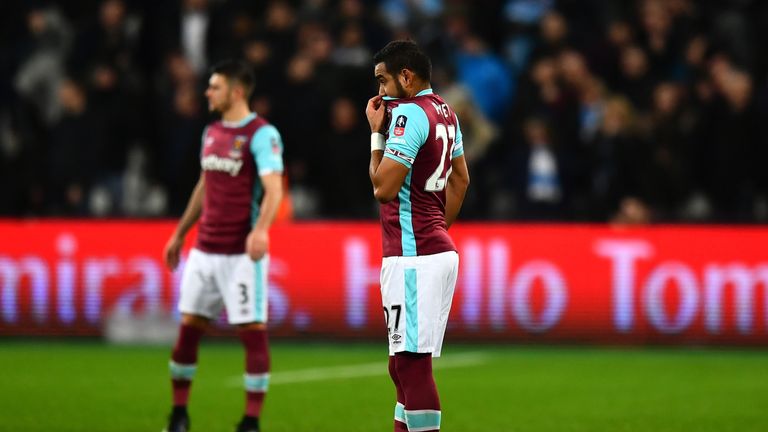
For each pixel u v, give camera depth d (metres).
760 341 43.81
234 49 52.22
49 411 30.56
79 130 52.12
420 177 20.53
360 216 49.31
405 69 20.72
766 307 43.78
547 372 38.19
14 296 45.59
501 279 44.62
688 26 54.50
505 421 29.58
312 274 44.88
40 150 52.97
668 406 31.81
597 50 53.50
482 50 55.16
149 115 53.22
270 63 51.12
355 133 50.28
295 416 30.11
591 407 31.66
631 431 28.28
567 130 49.69
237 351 43.19
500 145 51.44
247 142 26.80
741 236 44.06
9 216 52.38
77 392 33.72
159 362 40.09
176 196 49.84
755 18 57.56
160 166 52.97
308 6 54.94
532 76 51.38
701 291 44.06
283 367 39.06
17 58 58.25
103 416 29.94
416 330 20.41
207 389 34.44
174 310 45.03
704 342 44.06
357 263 44.75
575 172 49.25
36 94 57.81
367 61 51.75
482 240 44.78
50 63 57.97
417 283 20.42
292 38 52.50
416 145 20.27
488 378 36.91
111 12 55.59
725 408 31.48
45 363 39.72
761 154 49.59
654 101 52.00
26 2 59.94
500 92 54.16
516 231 44.75
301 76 50.62
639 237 44.38
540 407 31.66
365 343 44.66
